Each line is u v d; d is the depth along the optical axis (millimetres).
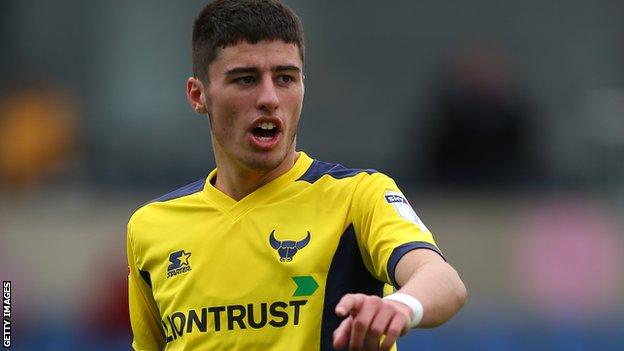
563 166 38500
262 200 13438
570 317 30984
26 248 34375
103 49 40000
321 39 40188
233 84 13086
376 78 40156
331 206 13133
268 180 13523
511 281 33438
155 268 13906
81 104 39719
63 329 29562
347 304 9750
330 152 40031
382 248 12109
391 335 9836
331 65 40188
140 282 14555
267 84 12945
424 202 37469
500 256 34438
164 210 14055
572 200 37062
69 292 33031
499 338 29297
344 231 12938
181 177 39594
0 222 36094
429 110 39312
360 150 39969
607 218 34844
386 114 39969
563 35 39938
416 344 28375
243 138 13102
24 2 39750
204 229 13570
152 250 13930
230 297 13078
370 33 40219
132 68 40094
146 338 14961
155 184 39312
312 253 12883
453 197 37469
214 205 13680
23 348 29375
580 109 39281
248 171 13453
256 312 12945
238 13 13031
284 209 13289
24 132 38875
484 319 29703
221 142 13453
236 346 12945
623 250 32125
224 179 13797
